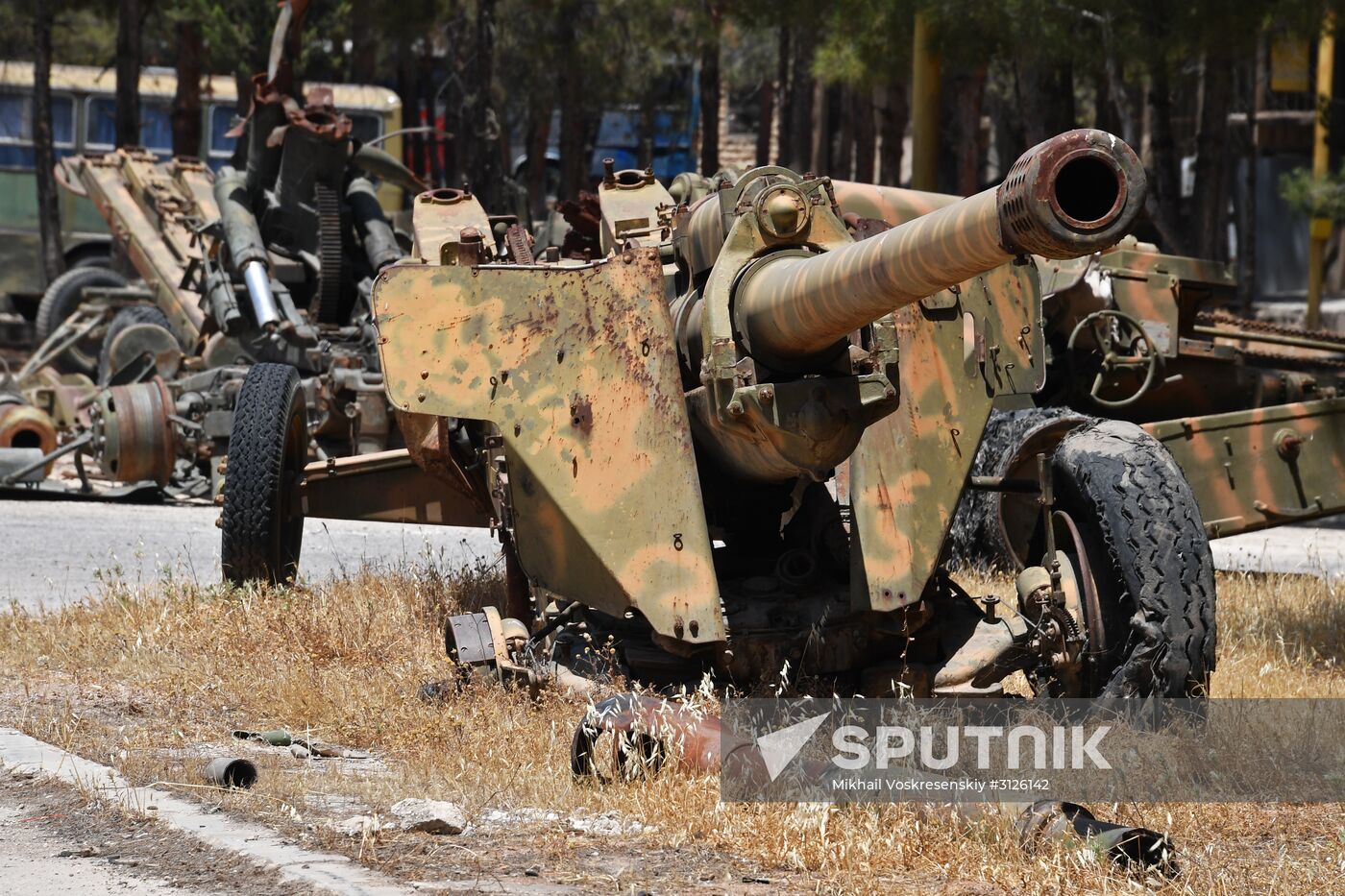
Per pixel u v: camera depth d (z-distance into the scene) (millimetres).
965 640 19500
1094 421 20016
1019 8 47562
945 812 15258
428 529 43438
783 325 16875
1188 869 14250
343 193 47656
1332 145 94562
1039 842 14508
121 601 26141
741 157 120312
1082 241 12188
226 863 13727
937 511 19219
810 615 19484
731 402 17500
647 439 18797
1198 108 95812
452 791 16312
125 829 14844
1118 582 18609
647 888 13281
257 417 27688
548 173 105062
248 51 75062
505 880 13391
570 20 80250
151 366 50812
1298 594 30344
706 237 18766
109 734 18797
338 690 20719
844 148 96438
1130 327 32656
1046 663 18688
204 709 20609
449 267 18984
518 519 19516
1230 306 93312
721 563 20719
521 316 19062
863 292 15109
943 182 98750
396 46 96438
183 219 50312
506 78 85188
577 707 18609
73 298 71312
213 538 38875
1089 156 12086
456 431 26047
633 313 19016
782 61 87000
